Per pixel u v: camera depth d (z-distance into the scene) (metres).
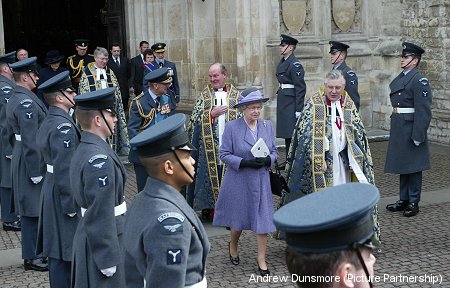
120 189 4.73
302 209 2.22
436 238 7.44
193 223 3.43
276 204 8.98
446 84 13.22
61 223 5.61
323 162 6.79
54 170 5.50
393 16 14.20
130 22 14.78
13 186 7.03
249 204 6.52
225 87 8.09
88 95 4.75
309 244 2.17
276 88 13.82
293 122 11.44
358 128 6.83
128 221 3.47
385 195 9.41
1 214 8.34
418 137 8.27
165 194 3.42
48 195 5.66
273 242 7.50
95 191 4.52
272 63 13.75
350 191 2.29
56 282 5.70
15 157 7.00
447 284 6.11
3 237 8.07
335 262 2.14
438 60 13.36
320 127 6.82
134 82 13.44
